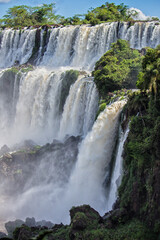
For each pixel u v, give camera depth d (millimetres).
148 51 34938
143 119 30828
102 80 48531
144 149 28531
